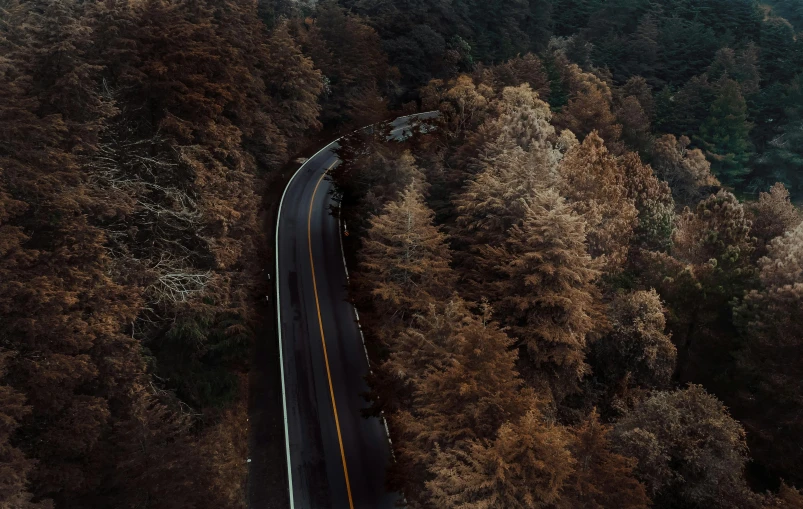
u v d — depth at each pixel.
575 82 74.19
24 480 14.20
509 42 86.12
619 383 28.36
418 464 19.38
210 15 32.72
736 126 72.81
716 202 38.53
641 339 28.03
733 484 20.45
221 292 26.84
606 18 102.88
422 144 44.72
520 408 17.50
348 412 29.77
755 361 28.22
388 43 74.31
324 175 54.91
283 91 52.28
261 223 42.38
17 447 16.39
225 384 28.03
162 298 23.64
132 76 24.64
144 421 17.47
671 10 104.19
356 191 42.41
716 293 32.03
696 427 21.47
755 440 27.23
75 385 17.77
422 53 75.50
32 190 17.62
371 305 31.41
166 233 26.17
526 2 94.94
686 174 63.25
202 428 25.64
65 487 16.97
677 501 20.95
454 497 14.95
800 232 32.47
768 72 89.38
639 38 94.00
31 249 17.41
